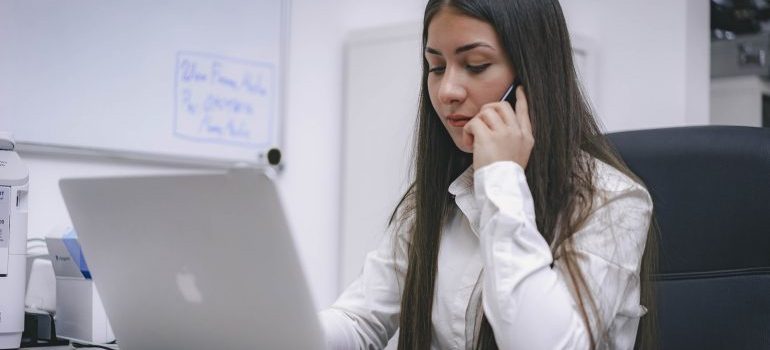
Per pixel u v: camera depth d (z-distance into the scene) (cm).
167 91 212
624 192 112
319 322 89
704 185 126
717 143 126
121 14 202
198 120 219
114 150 201
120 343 113
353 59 252
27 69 185
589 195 111
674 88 263
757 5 286
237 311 95
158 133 210
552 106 114
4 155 132
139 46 205
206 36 220
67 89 192
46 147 187
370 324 129
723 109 295
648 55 269
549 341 99
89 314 143
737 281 121
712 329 122
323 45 250
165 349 107
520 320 100
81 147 194
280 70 238
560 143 114
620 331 113
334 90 254
